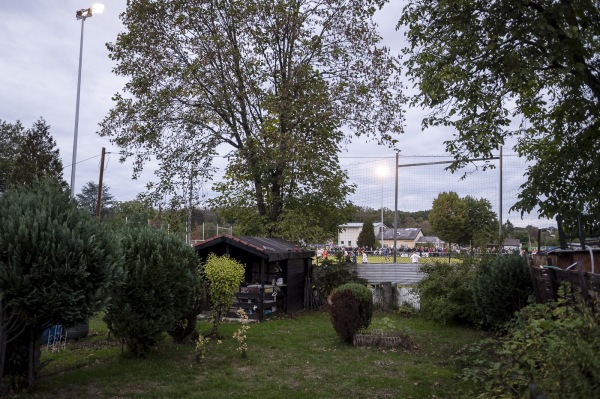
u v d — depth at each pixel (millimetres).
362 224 56688
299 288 18250
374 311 17781
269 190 20547
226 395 7203
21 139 49781
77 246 6656
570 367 3875
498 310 11469
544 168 12016
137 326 8961
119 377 7938
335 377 8344
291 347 10906
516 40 10320
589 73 10594
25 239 6336
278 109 18562
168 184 20578
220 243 15984
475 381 6555
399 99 20344
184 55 20516
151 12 19953
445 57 10961
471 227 49250
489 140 11297
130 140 20359
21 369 6965
